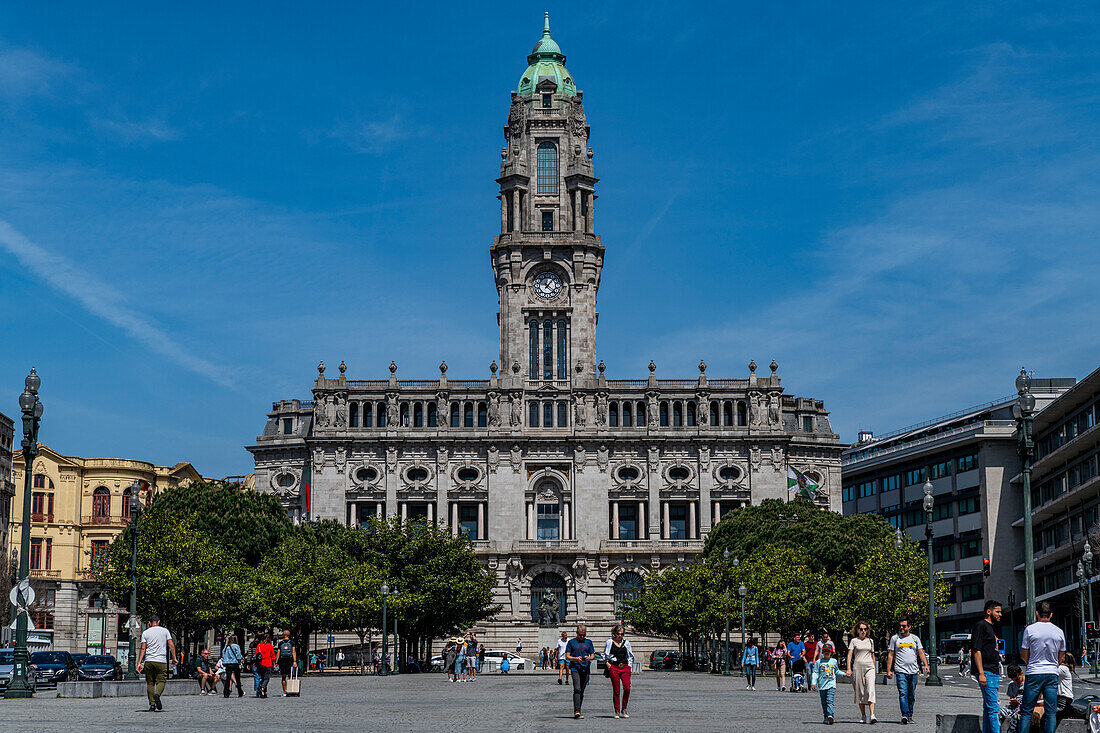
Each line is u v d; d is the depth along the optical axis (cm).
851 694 7006
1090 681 8412
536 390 17838
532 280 18238
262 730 3716
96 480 17675
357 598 12169
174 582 10794
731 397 17838
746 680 10000
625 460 17725
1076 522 14588
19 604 5822
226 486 13300
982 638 3359
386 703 5641
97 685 6153
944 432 19138
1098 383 13538
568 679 9600
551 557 17350
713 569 12762
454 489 17638
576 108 18862
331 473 17675
